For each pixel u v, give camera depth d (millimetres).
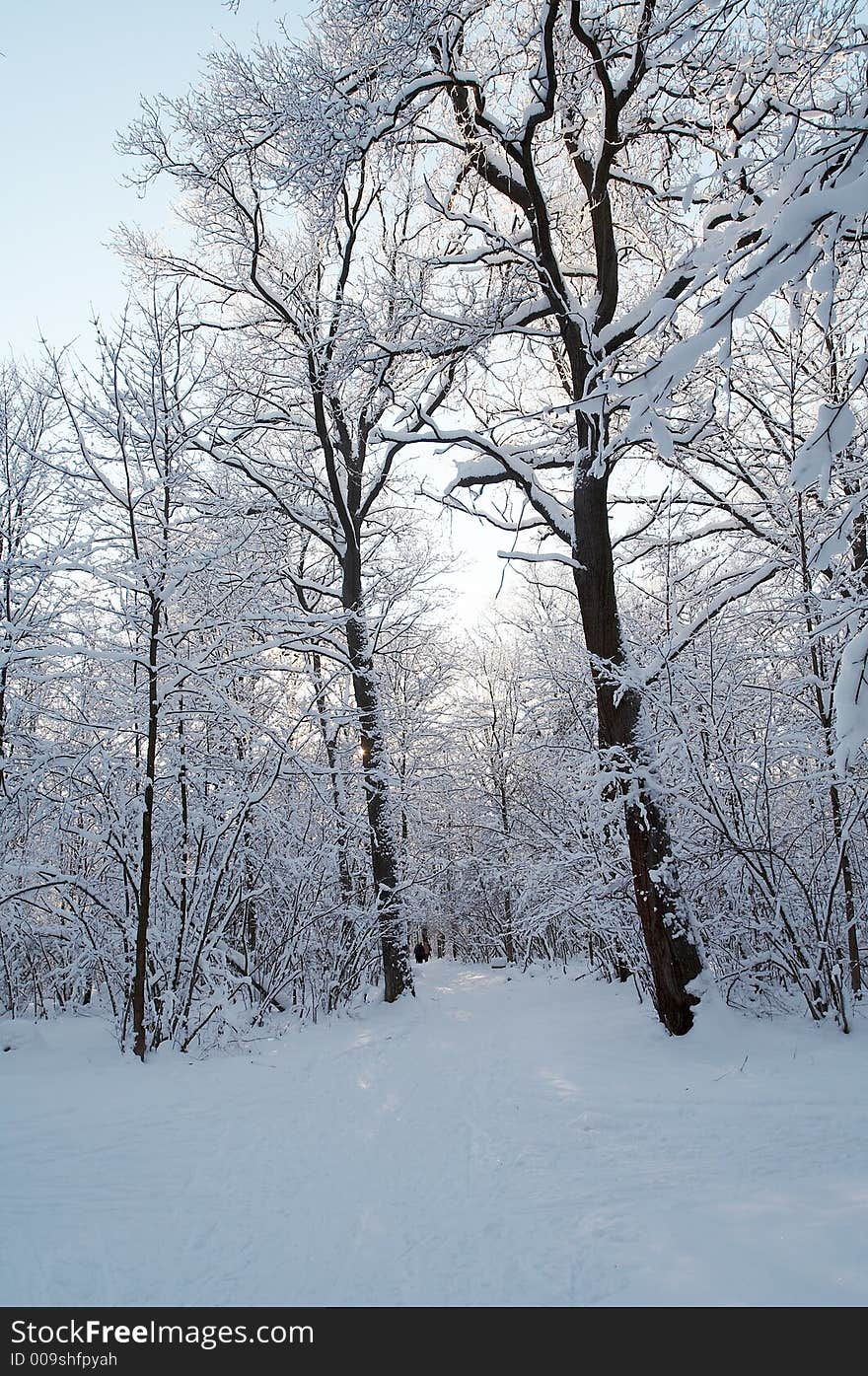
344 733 16438
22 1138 5984
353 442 16906
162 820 10766
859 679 3463
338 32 10844
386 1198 4703
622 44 8711
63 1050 8977
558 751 14320
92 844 10758
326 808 13703
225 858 10023
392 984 14102
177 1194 4883
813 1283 3189
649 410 3863
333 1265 3861
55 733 11531
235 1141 5953
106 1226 4398
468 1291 3500
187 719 10609
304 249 15648
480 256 10305
